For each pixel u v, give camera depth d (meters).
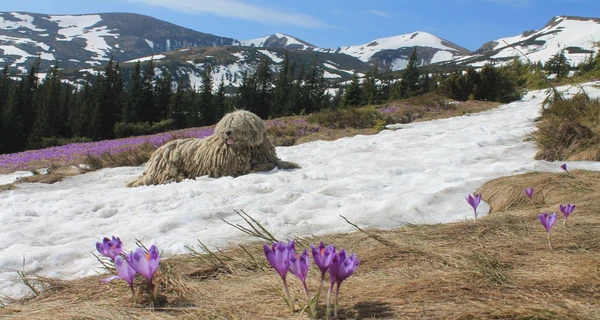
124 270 2.40
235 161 7.89
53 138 37.62
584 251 2.86
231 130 7.66
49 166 12.55
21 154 17.92
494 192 5.20
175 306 2.43
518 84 21.97
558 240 3.15
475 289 2.33
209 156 7.96
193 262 3.40
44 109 47.09
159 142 14.95
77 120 47.22
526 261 2.79
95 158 11.94
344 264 2.01
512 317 1.95
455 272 2.61
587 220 3.67
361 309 2.17
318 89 58.97
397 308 2.15
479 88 20.97
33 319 2.37
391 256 3.07
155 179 8.16
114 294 2.72
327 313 2.06
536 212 4.17
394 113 16.97
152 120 54.66
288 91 56.78
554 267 2.61
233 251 3.63
